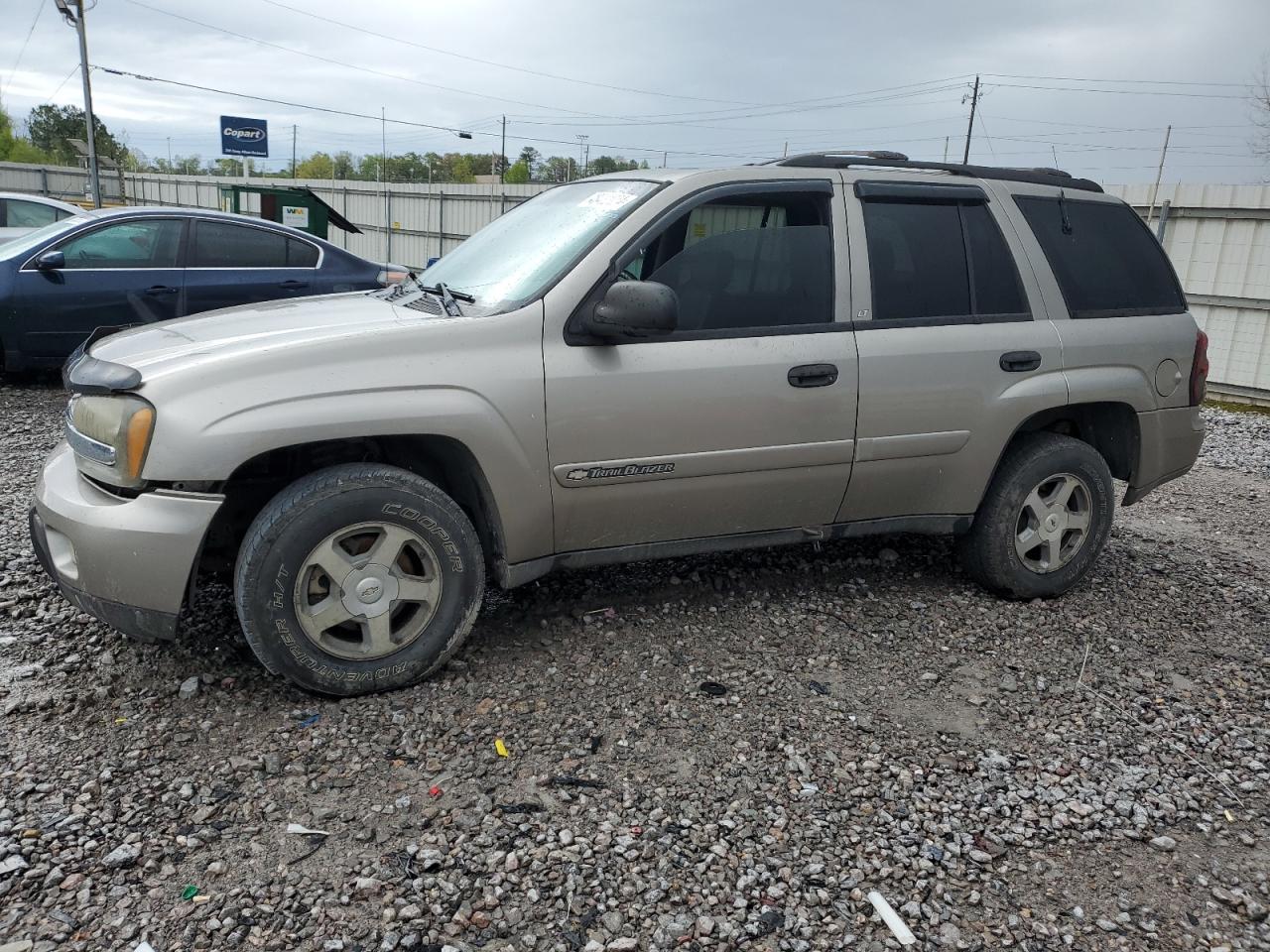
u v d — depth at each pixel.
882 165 4.16
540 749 3.12
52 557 3.27
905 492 4.17
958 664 3.89
